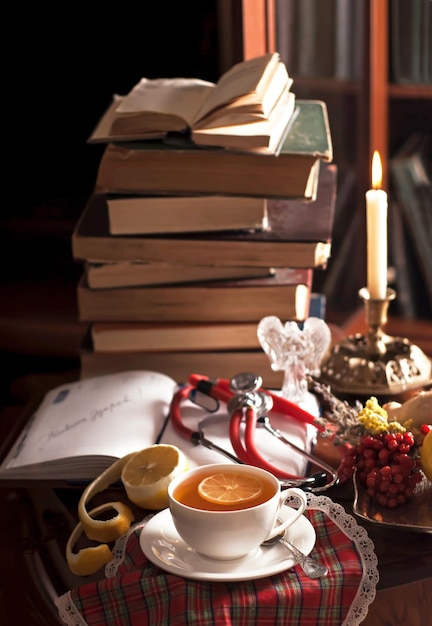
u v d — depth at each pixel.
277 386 1.15
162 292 1.15
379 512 0.83
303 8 1.37
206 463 0.92
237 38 1.24
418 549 0.80
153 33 1.33
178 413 1.01
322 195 1.20
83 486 0.93
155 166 1.07
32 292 1.55
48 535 0.87
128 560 0.80
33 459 0.94
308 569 0.75
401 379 1.08
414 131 1.78
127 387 1.07
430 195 1.75
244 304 1.13
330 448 0.98
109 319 1.17
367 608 0.74
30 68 1.43
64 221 1.51
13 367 1.57
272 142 1.01
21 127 1.47
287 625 0.74
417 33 1.65
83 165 1.48
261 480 0.79
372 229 1.07
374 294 1.08
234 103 1.01
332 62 1.48
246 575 0.73
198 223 1.10
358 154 1.65
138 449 0.94
